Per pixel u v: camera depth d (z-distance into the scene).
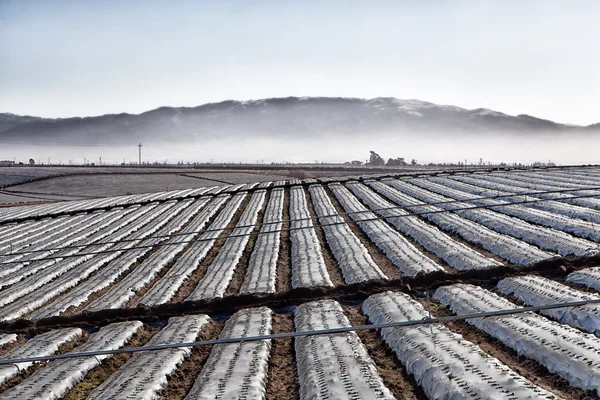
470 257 21.12
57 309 20.20
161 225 39.00
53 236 38.53
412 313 15.34
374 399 10.38
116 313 18.84
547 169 55.72
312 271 22.22
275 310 18.17
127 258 28.55
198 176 89.75
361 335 14.76
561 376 10.54
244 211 43.06
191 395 11.38
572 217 27.53
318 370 12.02
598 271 16.94
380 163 156.88
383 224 31.30
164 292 21.28
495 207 32.28
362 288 18.98
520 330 12.64
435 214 31.94
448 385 10.38
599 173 48.12
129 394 11.52
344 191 50.34
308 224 34.31
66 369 13.41
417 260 22.08
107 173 94.38
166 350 14.30
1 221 48.09
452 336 12.98
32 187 84.38
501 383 10.14
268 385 12.07
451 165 132.00
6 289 25.11
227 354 13.60
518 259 20.44
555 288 15.63
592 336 11.78
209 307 18.89
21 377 13.60
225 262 25.88
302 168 116.25
